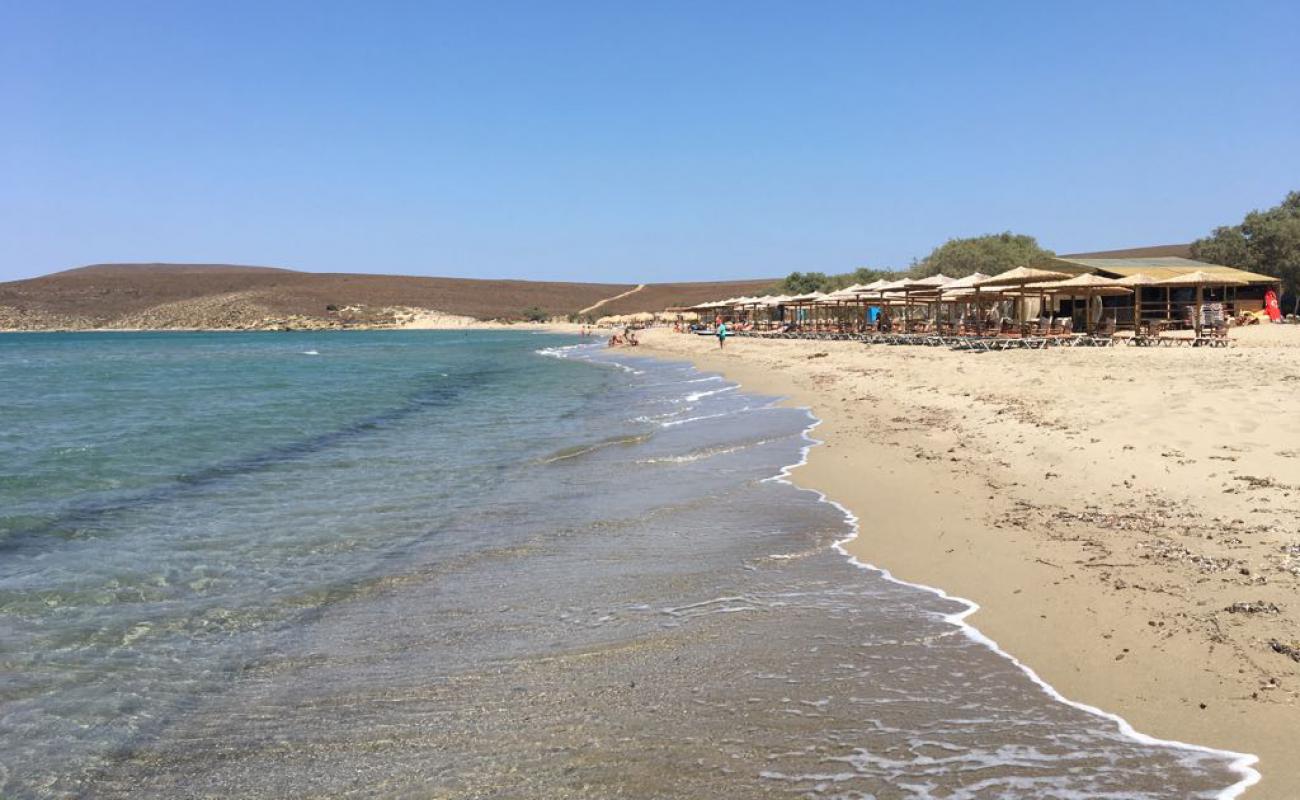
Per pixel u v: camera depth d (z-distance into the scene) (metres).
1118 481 8.71
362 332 146.38
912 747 3.97
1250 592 5.48
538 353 64.50
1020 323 30.48
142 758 4.28
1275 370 15.30
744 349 46.41
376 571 7.46
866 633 5.46
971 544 7.27
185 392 29.12
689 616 5.97
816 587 6.48
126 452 15.05
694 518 8.96
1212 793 3.46
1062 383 16.55
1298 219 49.19
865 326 50.38
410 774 3.99
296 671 5.32
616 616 6.05
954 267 59.03
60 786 4.03
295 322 153.38
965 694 4.51
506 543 8.27
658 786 3.73
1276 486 7.73
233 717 4.70
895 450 12.09
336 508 10.14
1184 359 19.16
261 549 8.28
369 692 4.96
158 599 6.81
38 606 6.66
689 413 19.25
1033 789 3.55
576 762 3.99
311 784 3.95
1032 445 10.99
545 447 14.80
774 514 8.95
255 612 6.46
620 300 183.75
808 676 4.84
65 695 5.04
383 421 19.84
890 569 6.86
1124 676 4.58
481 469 12.69
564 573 7.19
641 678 4.93
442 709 4.68
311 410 22.67
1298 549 6.16
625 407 21.69
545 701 4.70
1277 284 36.88
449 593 6.77
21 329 149.50
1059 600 5.75
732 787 3.68
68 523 9.55
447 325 158.25
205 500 10.77
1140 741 3.92
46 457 14.49
